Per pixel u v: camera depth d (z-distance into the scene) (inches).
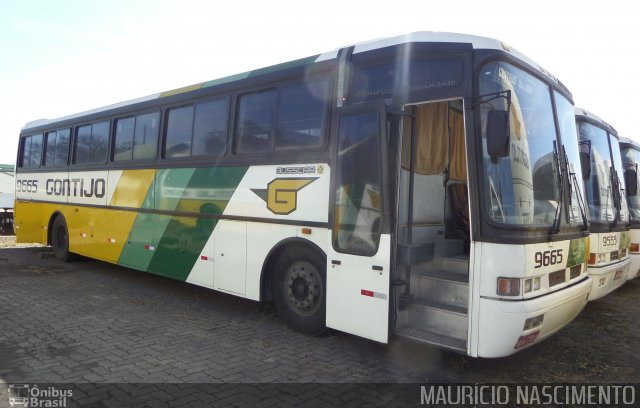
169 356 198.8
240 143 253.3
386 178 185.3
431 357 204.8
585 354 218.8
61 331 229.3
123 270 404.2
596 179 302.5
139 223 320.8
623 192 338.0
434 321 189.2
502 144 158.1
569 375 193.6
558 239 182.7
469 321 167.5
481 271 164.7
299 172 221.3
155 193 307.3
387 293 183.3
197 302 295.1
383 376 184.1
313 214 215.0
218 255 260.8
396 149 190.9
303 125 222.8
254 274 241.6
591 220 278.2
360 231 193.6
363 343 220.4
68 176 410.0
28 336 221.0
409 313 196.1
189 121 287.6
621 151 398.9
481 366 198.1
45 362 189.3
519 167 175.6
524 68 189.3
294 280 229.1
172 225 292.5
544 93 200.1
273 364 192.9
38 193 459.5
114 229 346.3
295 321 229.8
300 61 230.7
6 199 723.4
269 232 234.4
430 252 212.5
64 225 420.2
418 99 185.2
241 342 219.0
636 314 299.4
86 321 247.0
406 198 206.5
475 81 171.8
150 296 309.3
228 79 266.1
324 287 216.2
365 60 203.0
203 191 271.7
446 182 239.5
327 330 224.4
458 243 238.7
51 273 383.9
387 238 184.2
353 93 205.8
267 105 241.3
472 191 168.4
